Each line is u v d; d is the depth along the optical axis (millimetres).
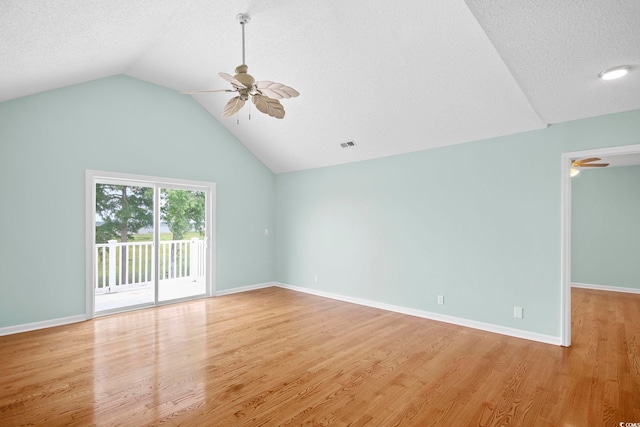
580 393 2309
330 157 5152
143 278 4781
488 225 3721
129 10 2438
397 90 3418
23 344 3209
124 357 2918
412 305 4359
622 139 2992
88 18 2332
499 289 3627
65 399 2211
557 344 3246
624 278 5867
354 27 2838
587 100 2818
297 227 5922
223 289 5508
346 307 4730
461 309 3912
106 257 4387
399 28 2723
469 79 3006
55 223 3820
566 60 2225
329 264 5395
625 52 2104
